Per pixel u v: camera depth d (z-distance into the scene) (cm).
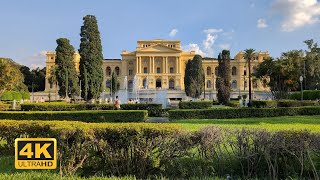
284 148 715
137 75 12588
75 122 934
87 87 5491
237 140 801
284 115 2655
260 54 13138
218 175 770
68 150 774
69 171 763
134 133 779
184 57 13225
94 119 2416
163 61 12725
